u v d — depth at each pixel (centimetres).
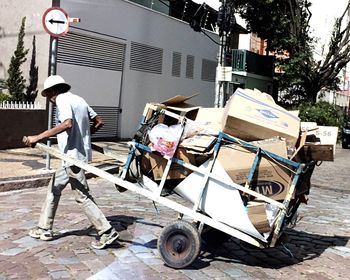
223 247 603
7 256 518
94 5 1569
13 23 1469
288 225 567
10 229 614
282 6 2809
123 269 498
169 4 2194
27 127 1320
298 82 2789
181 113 560
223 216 500
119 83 1750
